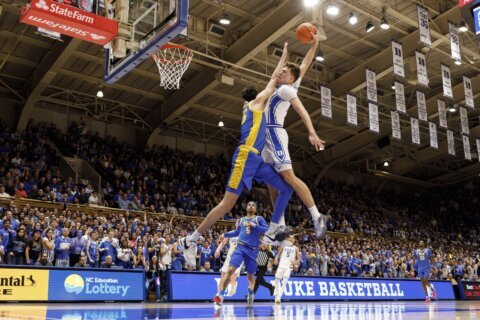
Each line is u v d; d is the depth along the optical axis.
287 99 4.79
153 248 14.23
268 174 4.72
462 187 41.09
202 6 19.73
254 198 28.12
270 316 5.55
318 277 15.58
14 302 10.46
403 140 32.50
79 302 11.34
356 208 33.53
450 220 38.62
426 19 17.98
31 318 4.77
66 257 13.08
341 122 29.77
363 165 38.56
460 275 23.92
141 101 26.47
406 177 39.72
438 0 20.67
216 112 27.88
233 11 20.03
